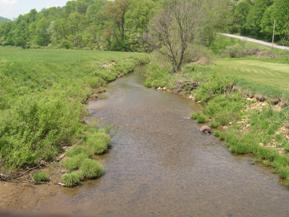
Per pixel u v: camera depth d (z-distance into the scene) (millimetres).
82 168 18062
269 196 16625
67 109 23703
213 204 15797
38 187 16781
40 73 38562
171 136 24688
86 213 14742
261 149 21203
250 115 26828
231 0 113438
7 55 52844
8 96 28734
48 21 138250
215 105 30688
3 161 17859
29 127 19781
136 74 57000
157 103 34688
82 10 145125
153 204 15688
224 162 20453
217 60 58656
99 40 106750
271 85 32688
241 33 103562
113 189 16938
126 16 100500
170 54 49188
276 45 82688
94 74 48375
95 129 24484
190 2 48719
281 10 84750
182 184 17625
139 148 22312
